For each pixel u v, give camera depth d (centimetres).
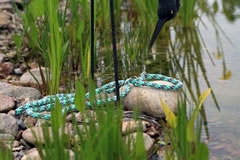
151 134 377
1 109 420
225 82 504
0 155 259
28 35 582
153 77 457
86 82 510
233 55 613
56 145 246
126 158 239
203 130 382
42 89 490
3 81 514
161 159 335
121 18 822
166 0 339
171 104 419
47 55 489
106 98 296
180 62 589
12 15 827
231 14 868
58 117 316
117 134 246
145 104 420
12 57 600
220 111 424
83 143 273
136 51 583
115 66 387
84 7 578
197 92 473
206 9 895
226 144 356
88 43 479
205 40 696
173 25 810
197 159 232
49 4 416
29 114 407
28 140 353
